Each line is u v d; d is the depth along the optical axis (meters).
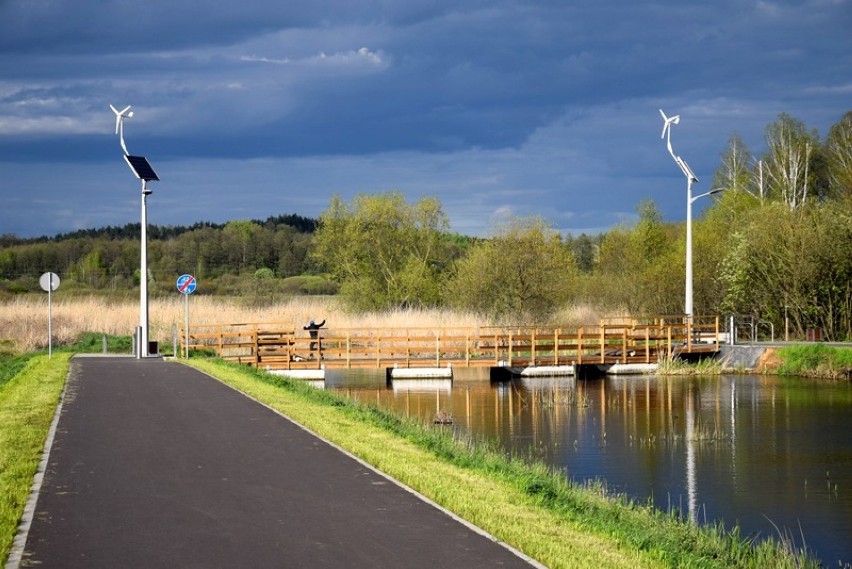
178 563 8.38
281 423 16.97
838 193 67.69
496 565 8.42
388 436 15.97
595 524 10.38
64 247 101.00
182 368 28.17
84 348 39.03
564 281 50.53
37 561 8.40
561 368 38.16
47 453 13.76
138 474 12.30
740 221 50.59
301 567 8.29
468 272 50.53
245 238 104.00
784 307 44.53
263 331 36.75
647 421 25.75
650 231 64.50
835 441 22.52
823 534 14.70
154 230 129.12
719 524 15.09
